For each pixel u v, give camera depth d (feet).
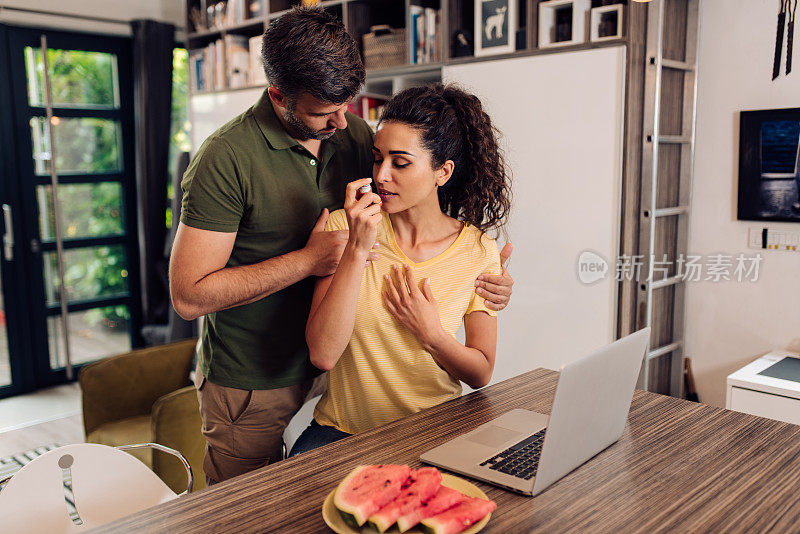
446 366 4.91
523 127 9.71
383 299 4.92
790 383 8.41
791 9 9.16
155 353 9.59
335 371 5.17
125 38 15.56
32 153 14.44
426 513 3.22
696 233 10.38
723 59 9.85
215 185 5.04
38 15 14.02
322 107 4.77
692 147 10.07
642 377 9.63
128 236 16.03
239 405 5.76
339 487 3.36
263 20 12.90
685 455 4.13
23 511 4.62
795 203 9.33
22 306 14.56
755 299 9.93
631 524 3.33
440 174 4.95
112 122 15.62
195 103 14.97
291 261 5.12
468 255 5.18
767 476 3.85
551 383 5.47
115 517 5.02
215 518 3.39
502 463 3.92
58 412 13.69
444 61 10.50
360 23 11.88
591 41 8.96
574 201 9.32
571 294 9.50
